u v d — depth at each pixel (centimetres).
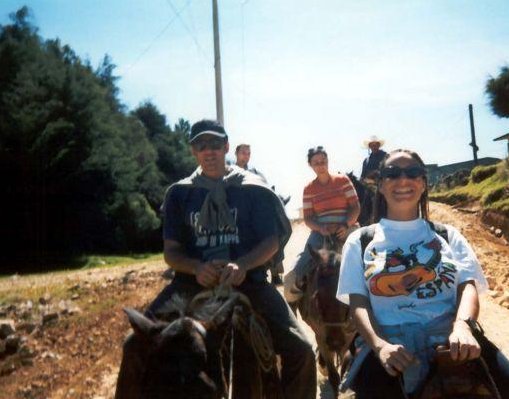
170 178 2527
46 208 1686
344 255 165
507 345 419
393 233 163
